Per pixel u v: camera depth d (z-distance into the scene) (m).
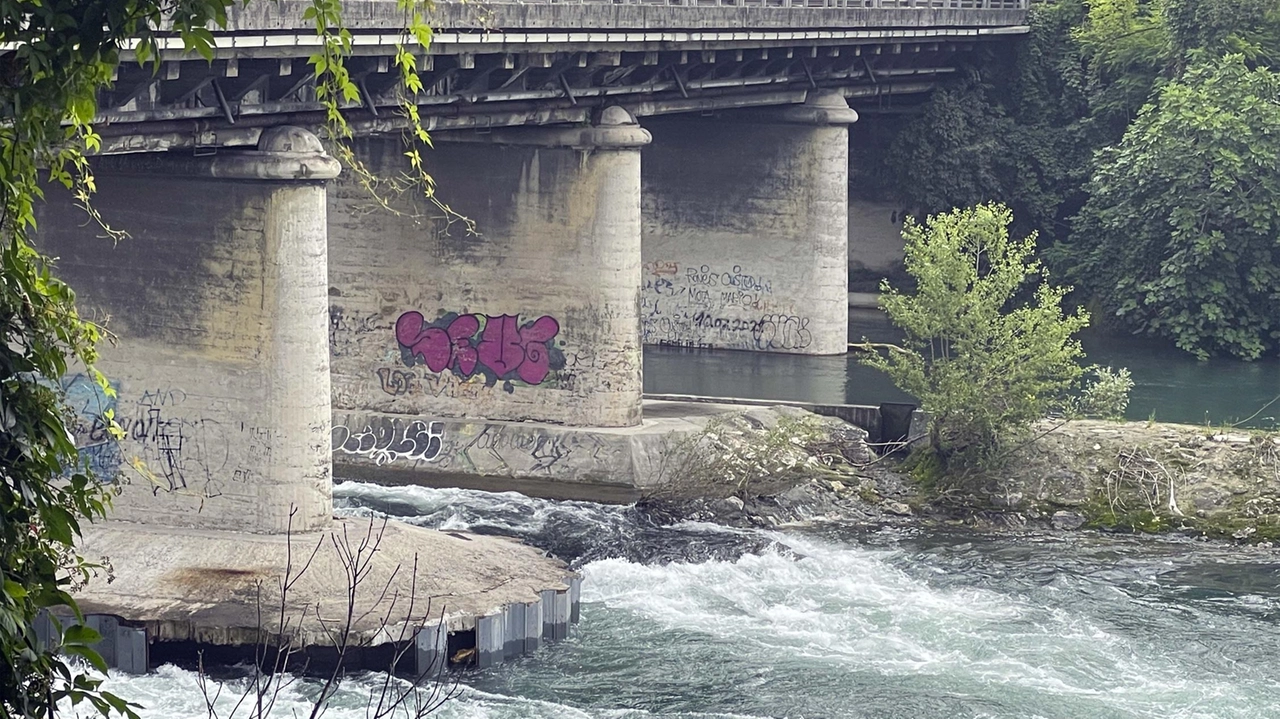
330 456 43.38
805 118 69.00
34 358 13.98
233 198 42.12
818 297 70.12
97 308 43.41
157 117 37.94
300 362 42.31
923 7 73.25
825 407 57.44
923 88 79.62
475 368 56.12
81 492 14.44
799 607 42.78
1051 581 45.12
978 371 52.53
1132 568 46.66
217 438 42.72
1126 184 75.00
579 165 54.44
